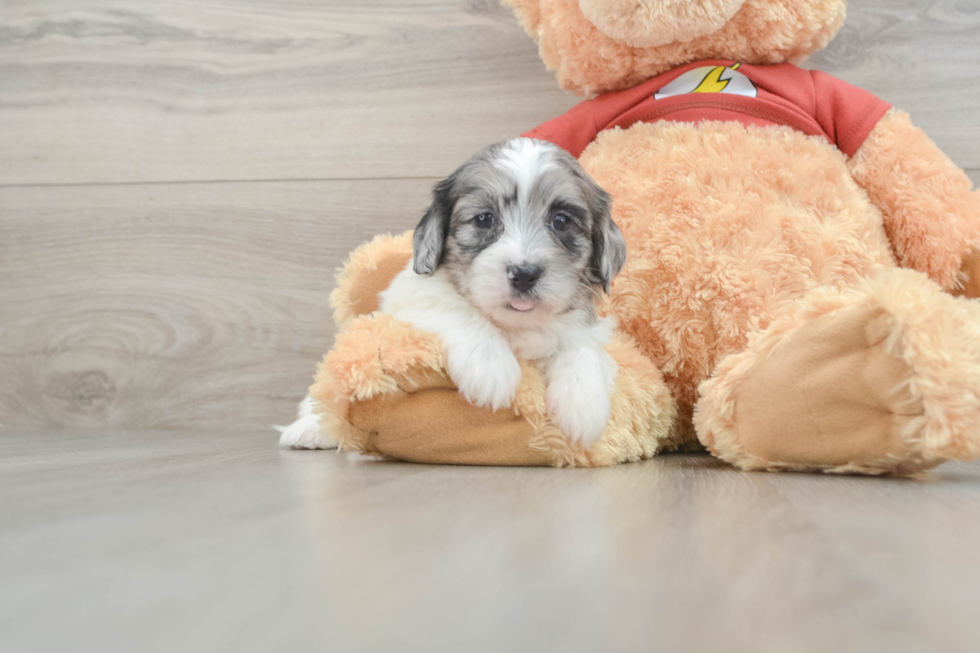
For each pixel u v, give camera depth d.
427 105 3.20
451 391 1.94
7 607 0.68
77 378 3.38
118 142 3.36
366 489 1.43
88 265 3.38
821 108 2.49
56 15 3.36
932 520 1.13
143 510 1.17
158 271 3.35
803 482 1.63
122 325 3.36
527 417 1.95
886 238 2.41
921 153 2.41
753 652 0.56
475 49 3.16
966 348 1.61
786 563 0.84
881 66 2.93
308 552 0.88
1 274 3.42
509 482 1.57
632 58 2.50
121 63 3.34
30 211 3.40
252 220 3.30
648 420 2.18
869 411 1.73
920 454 1.68
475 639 0.59
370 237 3.25
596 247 2.19
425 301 2.04
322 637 0.60
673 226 2.27
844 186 2.35
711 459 2.21
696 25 2.29
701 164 2.29
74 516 1.11
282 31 3.26
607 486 1.52
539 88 3.13
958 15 2.90
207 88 3.31
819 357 1.78
